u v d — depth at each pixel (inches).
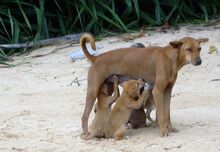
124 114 532.7
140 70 545.6
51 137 548.4
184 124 566.3
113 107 539.8
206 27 949.8
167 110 545.3
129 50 550.3
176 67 537.6
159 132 550.3
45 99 673.0
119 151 505.7
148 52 545.0
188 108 613.3
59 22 962.7
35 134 559.2
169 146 510.6
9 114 621.6
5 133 565.0
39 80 756.0
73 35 936.3
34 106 647.1
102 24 965.8
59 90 705.6
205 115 589.3
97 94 544.4
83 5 938.7
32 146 529.7
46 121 593.0
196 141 518.9
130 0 947.3
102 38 923.4
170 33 926.4
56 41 925.8
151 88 554.6
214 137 527.2
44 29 940.6
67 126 575.8
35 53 887.7
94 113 610.9
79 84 725.3
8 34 920.3
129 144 521.0
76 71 778.8
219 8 1025.5
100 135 540.4
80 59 826.8
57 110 628.4
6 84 746.8
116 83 542.9
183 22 984.3
